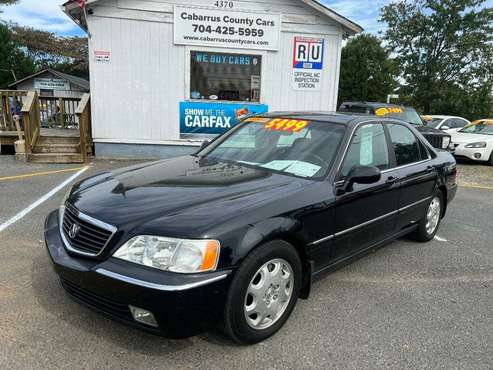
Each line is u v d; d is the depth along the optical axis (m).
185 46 10.28
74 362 2.65
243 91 10.82
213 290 2.54
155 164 3.98
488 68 30.80
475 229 5.96
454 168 5.48
